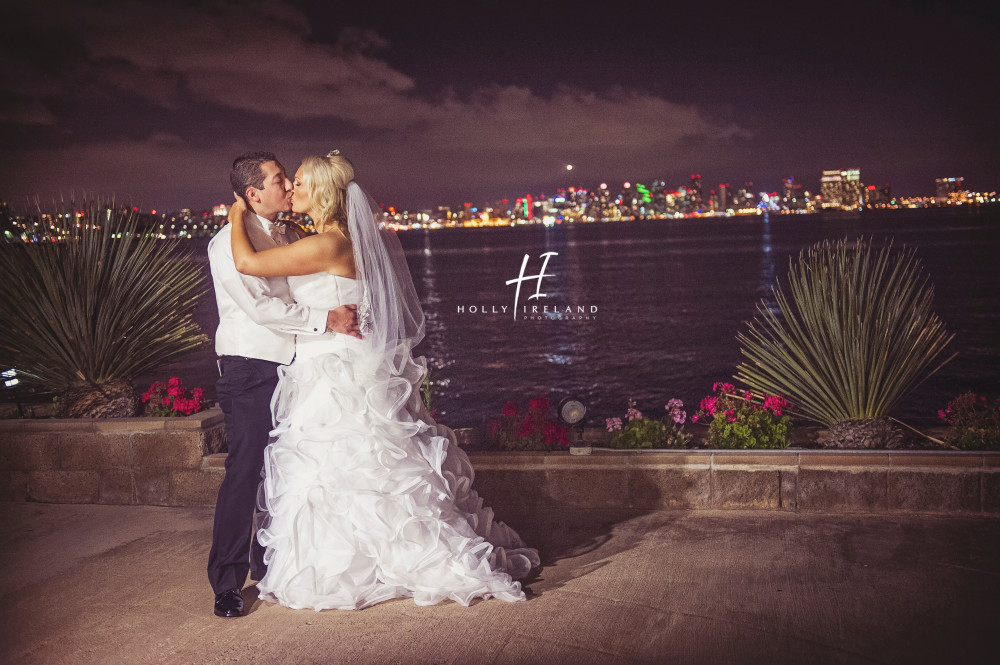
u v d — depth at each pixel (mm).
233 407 3389
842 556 3652
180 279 5797
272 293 3338
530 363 28750
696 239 149375
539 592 3373
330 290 3369
